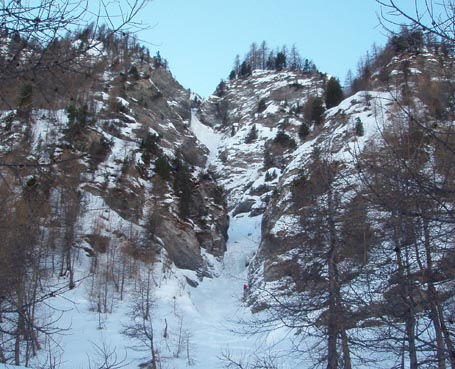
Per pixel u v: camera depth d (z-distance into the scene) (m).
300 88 108.50
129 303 38.62
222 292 52.59
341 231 13.26
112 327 33.00
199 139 108.19
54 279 37.12
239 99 121.44
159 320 37.03
